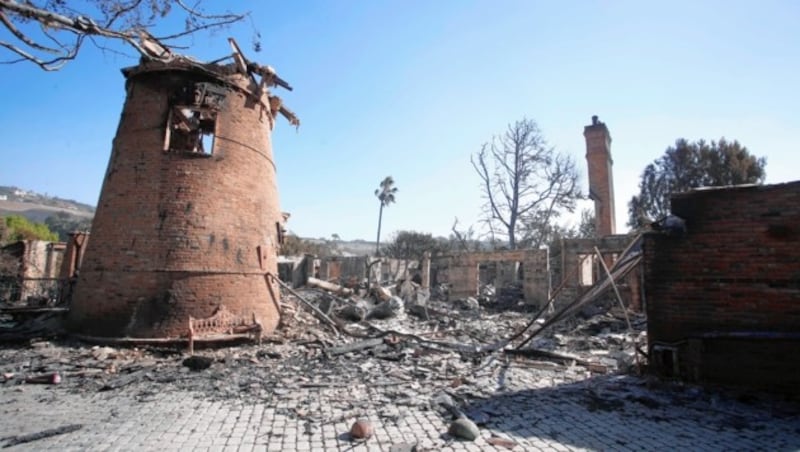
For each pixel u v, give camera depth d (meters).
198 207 10.42
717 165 31.97
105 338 9.39
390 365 8.58
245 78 11.75
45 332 10.07
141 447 4.37
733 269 6.61
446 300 24.91
